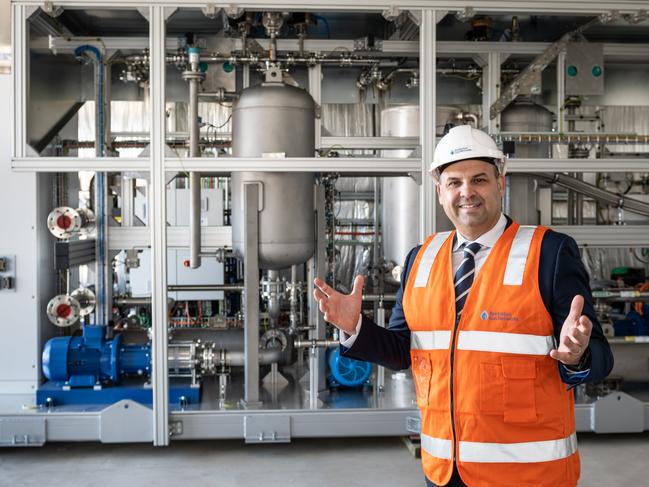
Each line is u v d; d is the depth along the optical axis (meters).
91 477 3.26
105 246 4.14
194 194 3.84
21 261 3.83
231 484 3.17
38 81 3.98
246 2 3.42
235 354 3.73
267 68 3.75
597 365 1.35
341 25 4.84
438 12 3.52
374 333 1.66
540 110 4.34
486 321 1.48
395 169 3.50
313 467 3.39
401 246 4.34
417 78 4.84
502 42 4.34
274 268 3.78
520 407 1.45
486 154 1.50
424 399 1.57
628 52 4.50
